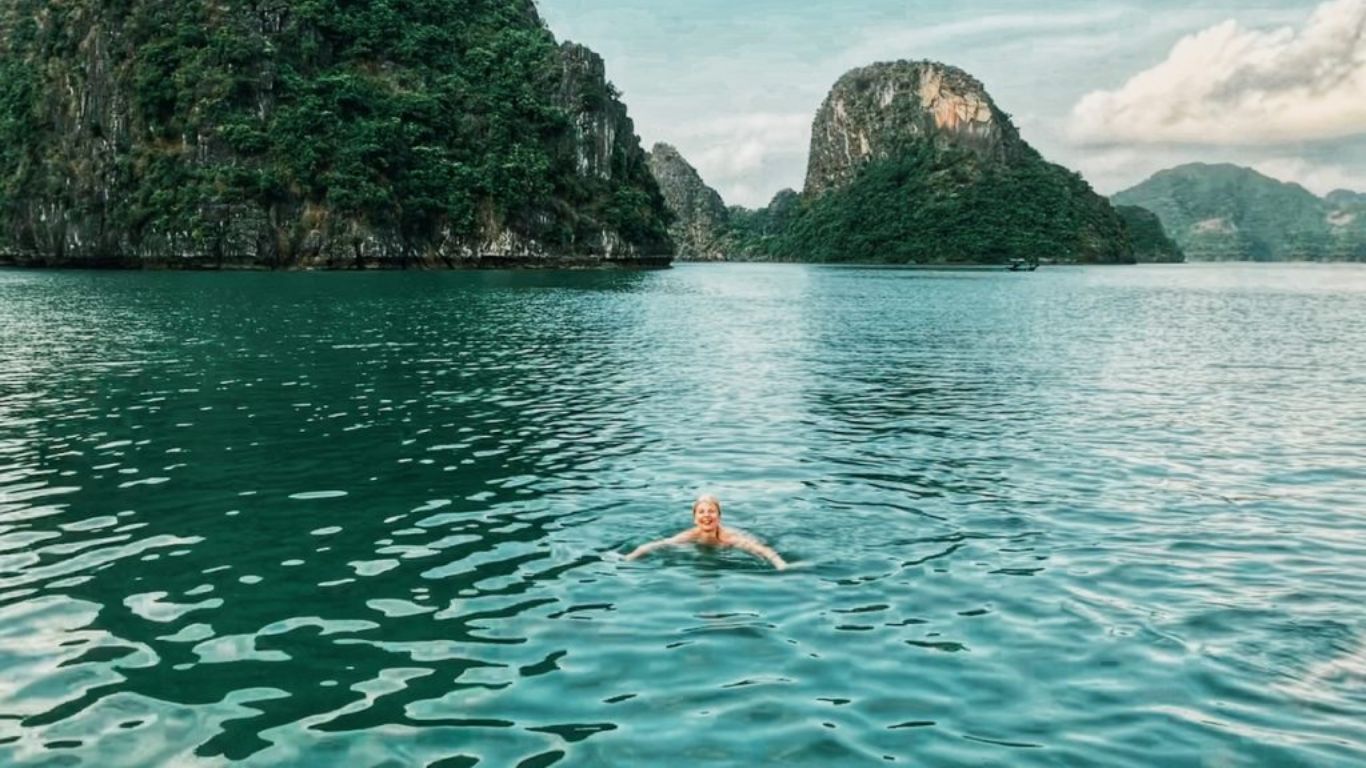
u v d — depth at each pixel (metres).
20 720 6.94
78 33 116.56
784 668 7.90
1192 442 18.25
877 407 22.48
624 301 65.88
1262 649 8.27
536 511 12.95
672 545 11.30
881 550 11.20
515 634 8.62
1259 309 64.94
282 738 6.69
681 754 6.48
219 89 111.06
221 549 11.21
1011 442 18.22
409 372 27.75
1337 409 22.42
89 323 42.34
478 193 124.38
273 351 32.44
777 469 15.71
